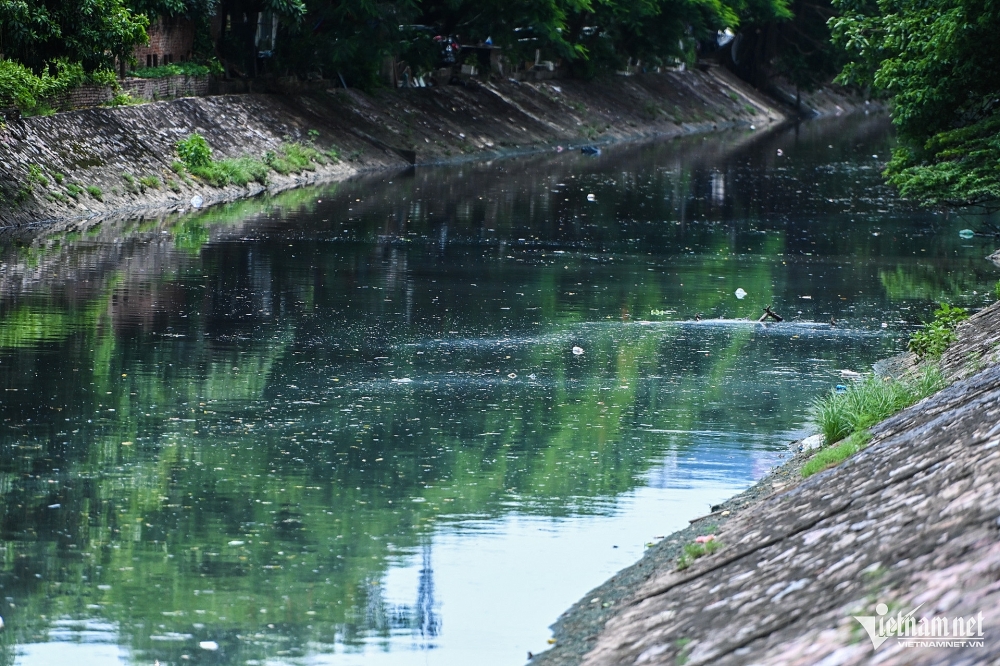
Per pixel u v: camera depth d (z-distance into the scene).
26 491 24.78
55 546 21.98
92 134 71.56
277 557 21.66
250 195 78.81
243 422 29.88
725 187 92.31
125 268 50.72
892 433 22.47
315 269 52.50
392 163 98.62
